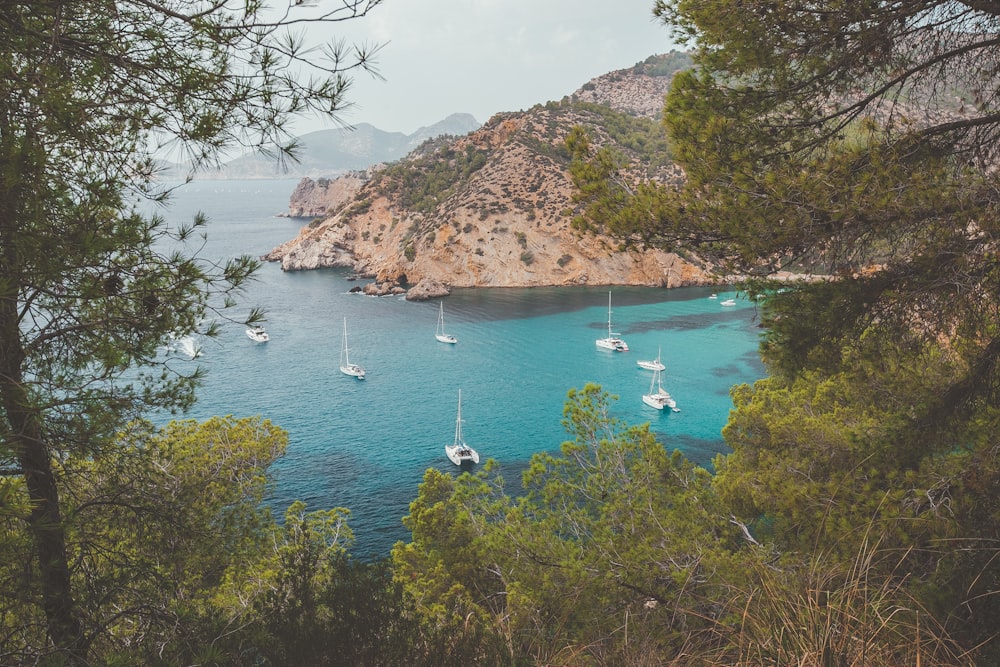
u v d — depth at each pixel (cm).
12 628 466
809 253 650
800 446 1052
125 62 441
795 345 686
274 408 6028
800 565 670
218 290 521
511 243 12412
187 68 432
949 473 670
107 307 475
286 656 439
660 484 1327
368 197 15562
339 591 490
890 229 609
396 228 14538
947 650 378
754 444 1452
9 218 397
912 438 717
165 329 491
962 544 566
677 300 10875
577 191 757
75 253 429
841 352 708
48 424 471
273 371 7162
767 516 1324
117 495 588
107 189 439
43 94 400
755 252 632
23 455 477
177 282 489
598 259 12319
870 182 601
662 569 945
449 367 7394
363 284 12581
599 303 10694
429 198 14862
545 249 12394
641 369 7231
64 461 533
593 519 1262
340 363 7500
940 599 503
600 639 526
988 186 579
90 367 491
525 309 10319
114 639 580
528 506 1332
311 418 5797
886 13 617
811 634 345
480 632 489
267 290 11994
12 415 446
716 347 8088
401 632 462
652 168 9431
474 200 12988
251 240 19250
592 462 1392
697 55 730
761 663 355
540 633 545
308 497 4253
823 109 701
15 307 438
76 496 580
